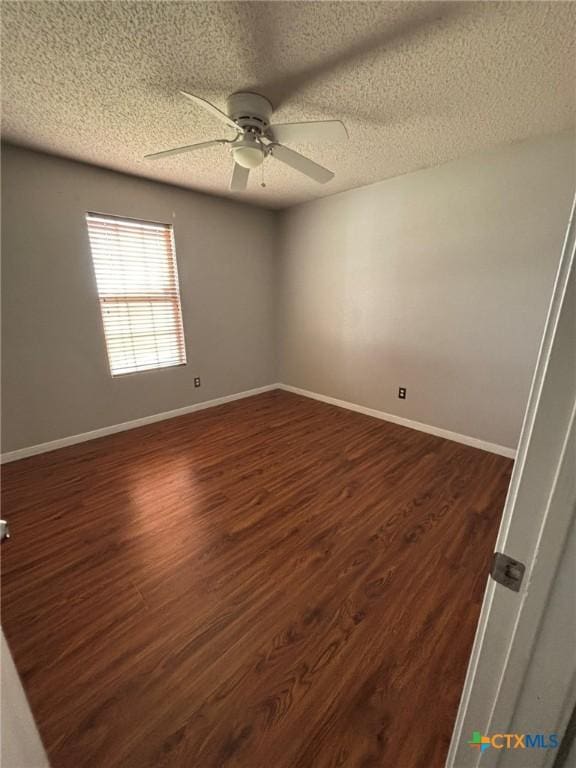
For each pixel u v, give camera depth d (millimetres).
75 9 1093
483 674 505
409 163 2459
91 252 2635
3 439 2434
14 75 1417
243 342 3893
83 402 2785
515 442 2490
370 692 1043
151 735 947
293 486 2162
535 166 2090
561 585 398
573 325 353
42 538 1705
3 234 2234
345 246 3256
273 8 1106
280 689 1053
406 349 3004
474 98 1621
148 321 3088
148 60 1339
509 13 1118
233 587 1421
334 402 3766
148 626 1256
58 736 941
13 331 2375
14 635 1220
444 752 905
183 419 3342
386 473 2312
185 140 2055
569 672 415
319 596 1377
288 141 1729
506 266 2318
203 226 3258
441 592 1392
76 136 2004
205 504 1981
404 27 1180
